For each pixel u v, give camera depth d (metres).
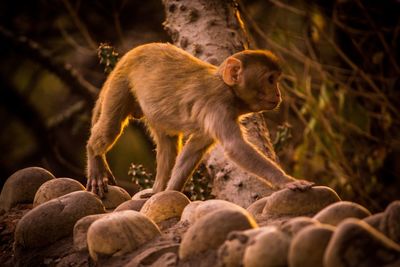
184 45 13.83
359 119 19.11
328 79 19.64
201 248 7.63
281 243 6.79
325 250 6.54
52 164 27.23
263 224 8.57
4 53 26.66
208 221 7.66
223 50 13.49
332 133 18.83
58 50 26.00
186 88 10.66
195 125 10.58
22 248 9.77
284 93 19.25
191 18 14.03
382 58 19.69
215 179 12.59
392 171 19.42
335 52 20.70
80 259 9.14
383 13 19.81
